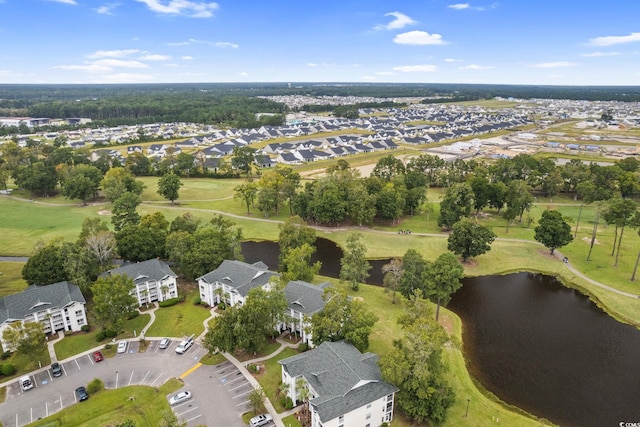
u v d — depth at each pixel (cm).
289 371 7138
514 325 10050
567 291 11712
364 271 11325
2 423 6781
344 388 6600
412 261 10544
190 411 7031
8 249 13675
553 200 19600
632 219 12138
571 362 8719
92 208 18200
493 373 8369
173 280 10675
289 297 9306
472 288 11850
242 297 9644
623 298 11050
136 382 7731
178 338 9088
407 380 6706
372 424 6750
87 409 7075
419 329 6994
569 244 14350
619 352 9050
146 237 11862
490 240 12688
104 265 11031
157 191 19838
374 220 17112
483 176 19675
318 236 15600
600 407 7506
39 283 10006
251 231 15950
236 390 7525
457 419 6988
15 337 7656
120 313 9044
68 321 9294
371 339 9056
